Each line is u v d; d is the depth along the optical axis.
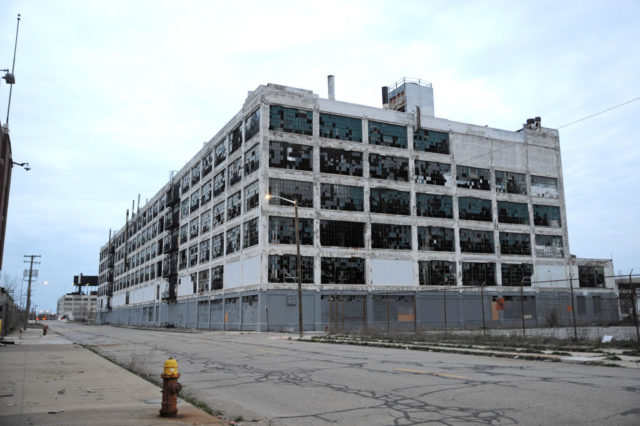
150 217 90.31
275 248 45.09
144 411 8.07
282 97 47.81
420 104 58.72
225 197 54.69
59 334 45.09
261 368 14.52
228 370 14.29
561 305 57.34
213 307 55.72
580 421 7.05
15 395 9.72
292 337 31.55
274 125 47.12
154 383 11.52
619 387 9.75
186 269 66.56
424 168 53.38
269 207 45.47
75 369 14.28
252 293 45.59
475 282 53.47
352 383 11.09
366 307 47.38
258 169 46.66
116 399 9.24
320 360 16.33
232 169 53.62
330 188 48.25
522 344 20.55
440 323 50.56
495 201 56.41
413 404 8.54
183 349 22.88
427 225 52.09
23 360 17.16
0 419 7.42
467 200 55.03
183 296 66.69
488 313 53.31
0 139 29.00
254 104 48.56
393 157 51.94
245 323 47.00
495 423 7.08
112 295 121.56
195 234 64.50
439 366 13.84
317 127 48.75
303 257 45.91
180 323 67.06
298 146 47.62
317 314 45.19
